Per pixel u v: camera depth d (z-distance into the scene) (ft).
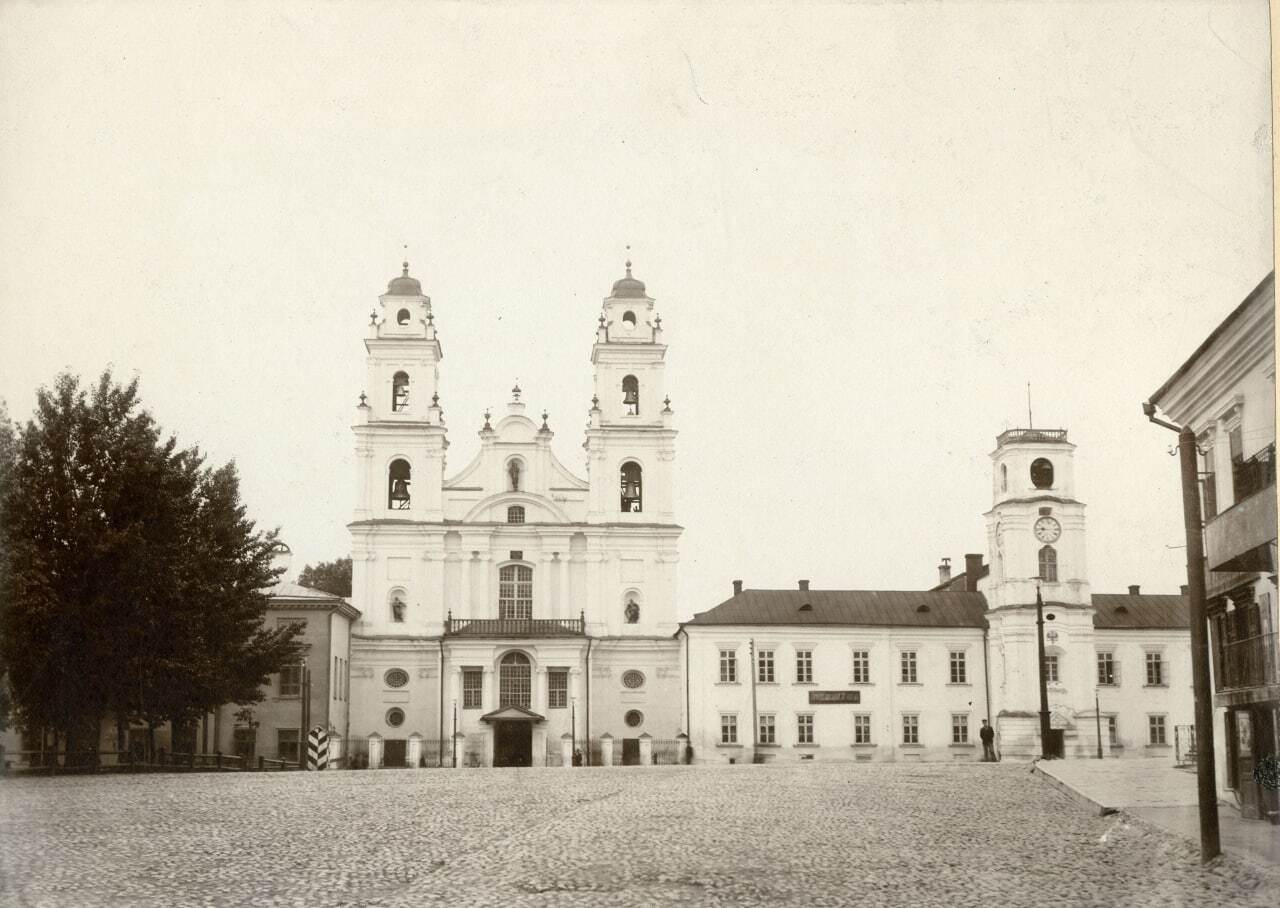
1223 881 55.16
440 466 240.32
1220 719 80.43
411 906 50.90
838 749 231.30
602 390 246.06
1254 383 75.82
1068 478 222.69
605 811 81.15
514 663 230.68
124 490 123.85
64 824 72.74
